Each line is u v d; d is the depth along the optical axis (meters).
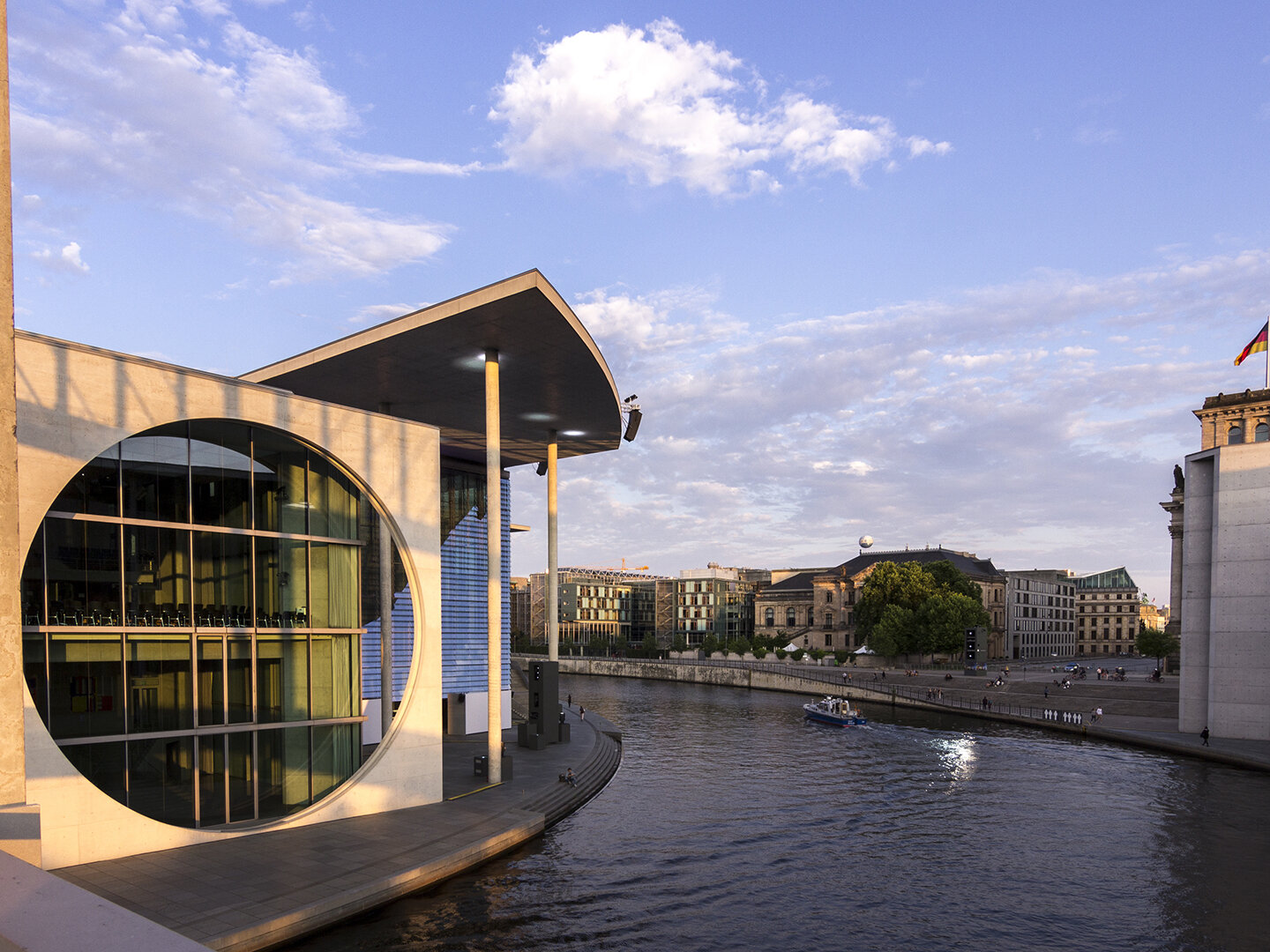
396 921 21.16
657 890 25.36
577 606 163.25
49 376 20.92
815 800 38.59
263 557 26.11
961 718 72.19
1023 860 29.38
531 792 33.66
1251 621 53.03
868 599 116.69
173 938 4.69
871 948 21.77
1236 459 54.00
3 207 11.42
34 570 20.94
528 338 33.50
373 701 42.59
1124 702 71.81
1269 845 31.36
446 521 50.56
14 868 6.08
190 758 23.81
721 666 111.19
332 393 40.94
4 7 11.45
